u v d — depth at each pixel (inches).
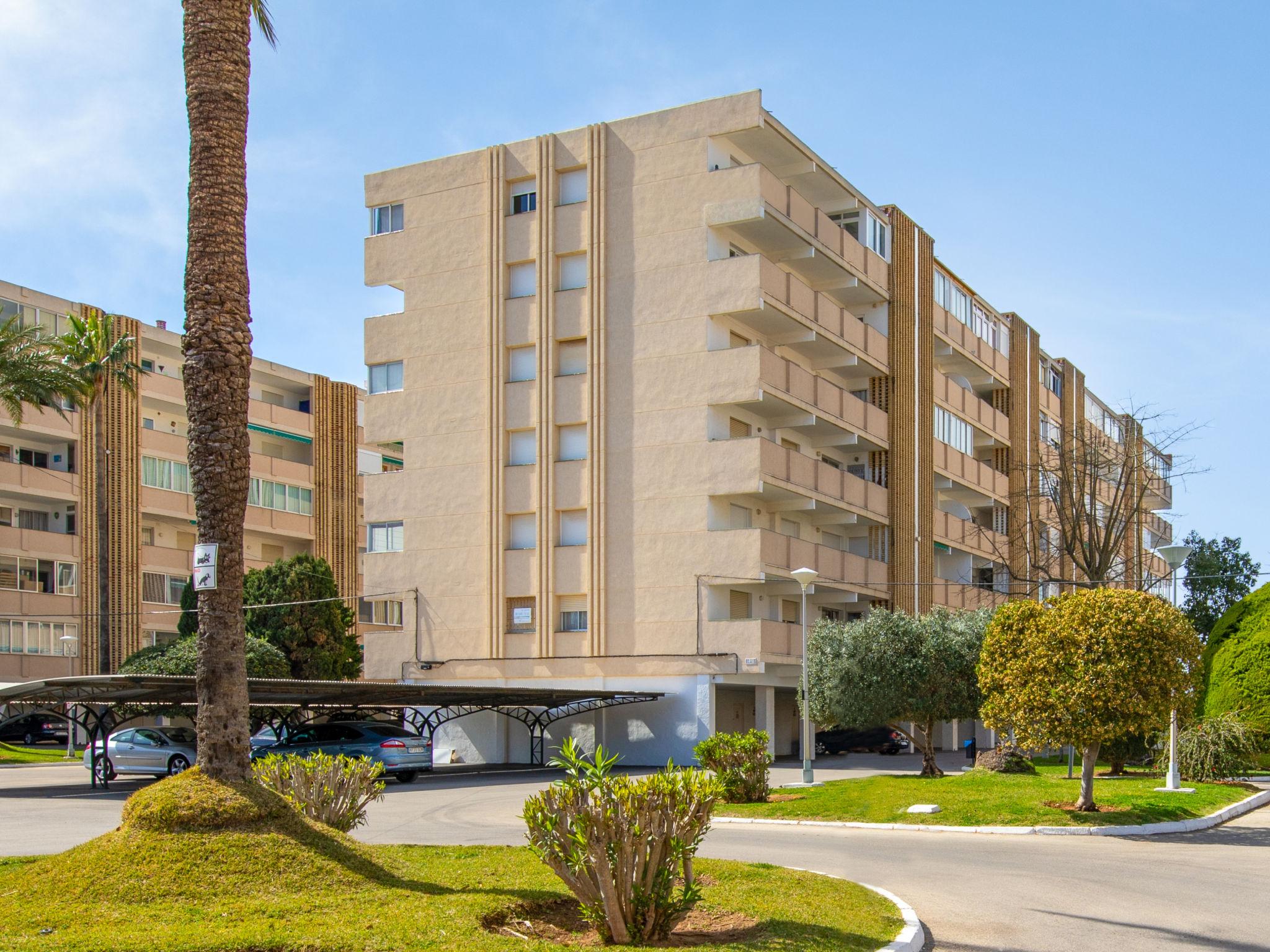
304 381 2532.0
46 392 1723.7
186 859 440.5
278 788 583.8
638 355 1606.8
